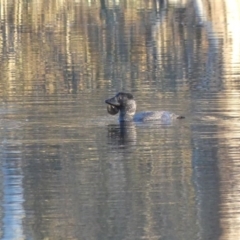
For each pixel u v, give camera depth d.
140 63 43.06
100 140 25.77
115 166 22.67
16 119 28.78
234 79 37.38
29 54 46.50
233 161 23.06
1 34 55.31
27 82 36.94
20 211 18.83
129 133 26.61
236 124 27.75
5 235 17.42
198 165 22.66
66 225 17.95
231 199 19.56
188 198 19.64
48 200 19.67
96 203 19.41
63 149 24.56
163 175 21.75
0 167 22.67
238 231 17.58
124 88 35.06
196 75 38.78
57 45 50.00
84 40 51.91
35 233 17.55
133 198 19.70
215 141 25.39
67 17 63.88
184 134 26.39
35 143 25.41
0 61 44.00
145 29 56.75
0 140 25.75
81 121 28.47
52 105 31.08
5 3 72.44
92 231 17.56
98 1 74.06
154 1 73.81
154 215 18.50
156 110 30.38
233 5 64.38
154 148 24.69
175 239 17.12
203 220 18.05
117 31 55.88
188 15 64.06
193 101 31.81
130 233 17.47
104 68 41.50
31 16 64.62
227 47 48.91
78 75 39.06
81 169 22.38
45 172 22.12
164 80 37.50
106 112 29.81
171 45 50.06
